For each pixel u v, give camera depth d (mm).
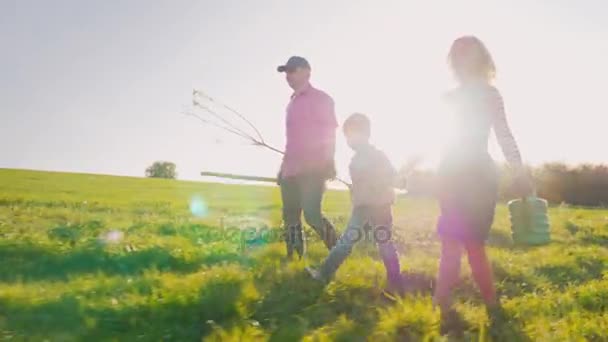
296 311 5559
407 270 7258
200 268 7664
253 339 4570
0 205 15844
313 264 7727
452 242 5281
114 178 35500
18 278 6508
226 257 8281
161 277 6484
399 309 5352
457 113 5285
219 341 4648
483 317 5273
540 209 11156
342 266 7246
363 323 5219
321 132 7684
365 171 6496
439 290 5344
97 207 17016
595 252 9828
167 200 21984
